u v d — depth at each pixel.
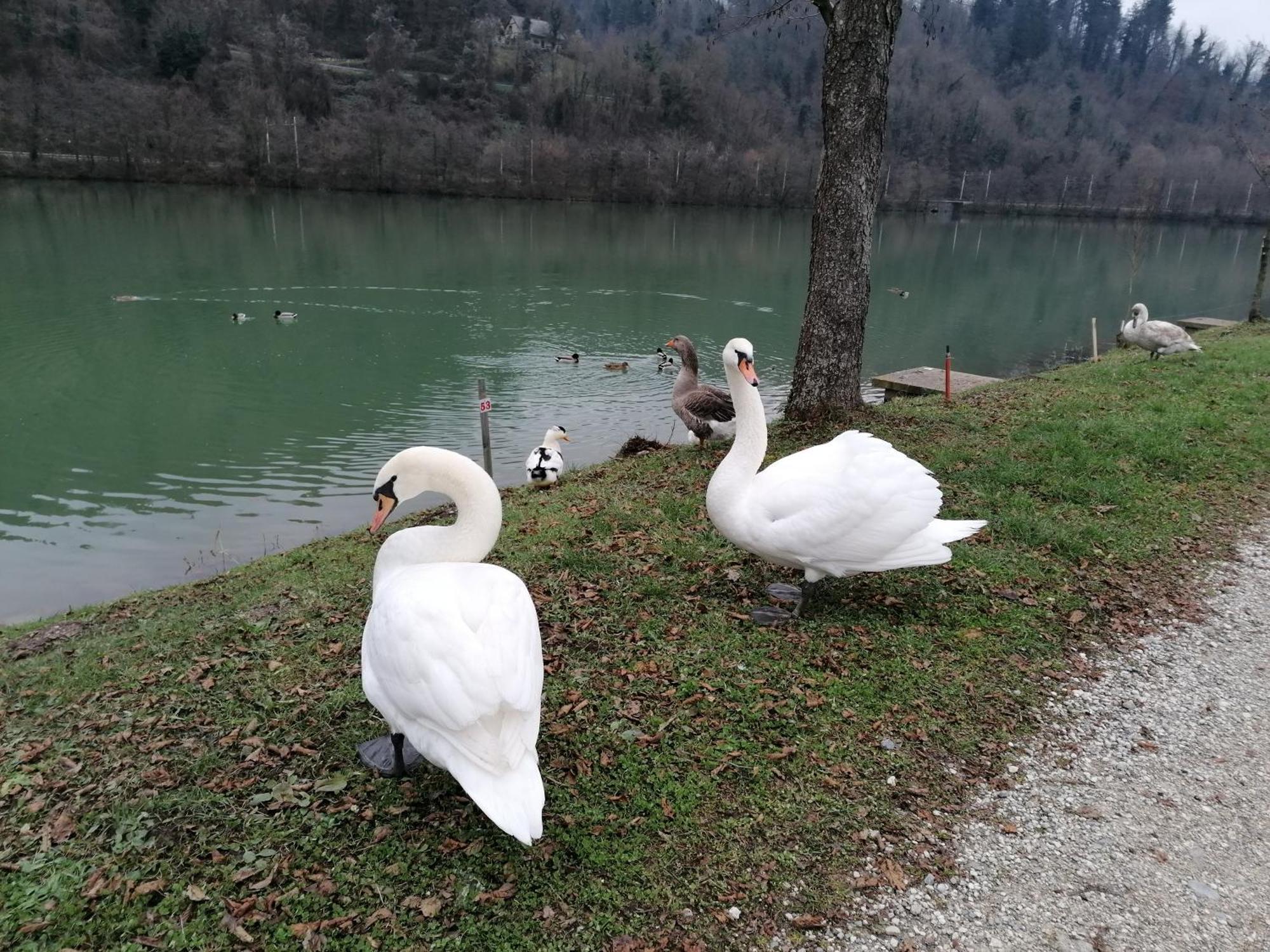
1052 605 6.04
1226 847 3.93
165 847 3.72
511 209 67.88
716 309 30.62
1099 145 90.69
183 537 10.52
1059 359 24.31
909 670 5.13
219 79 73.88
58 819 3.88
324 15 99.12
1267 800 4.25
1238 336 20.50
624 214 68.81
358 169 70.25
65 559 9.84
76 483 12.51
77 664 5.47
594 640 5.43
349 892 3.48
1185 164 81.56
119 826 3.83
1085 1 115.19
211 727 4.61
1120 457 9.27
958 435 10.27
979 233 68.88
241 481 12.71
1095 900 3.60
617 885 3.53
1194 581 6.60
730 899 3.48
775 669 5.09
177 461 13.56
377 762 4.23
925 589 6.20
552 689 4.88
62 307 25.81
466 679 3.22
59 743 4.50
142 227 44.84
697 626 5.62
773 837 3.80
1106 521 7.57
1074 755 4.52
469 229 53.88
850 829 3.88
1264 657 5.57
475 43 93.88
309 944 3.24
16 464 13.29
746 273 39.97
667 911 3.42
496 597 3.67
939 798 4.12
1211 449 9.53
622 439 15.48
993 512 7.67
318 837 3.78
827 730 4.55
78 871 3.59
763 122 86.12
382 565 4.29
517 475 13.19
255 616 6.07
